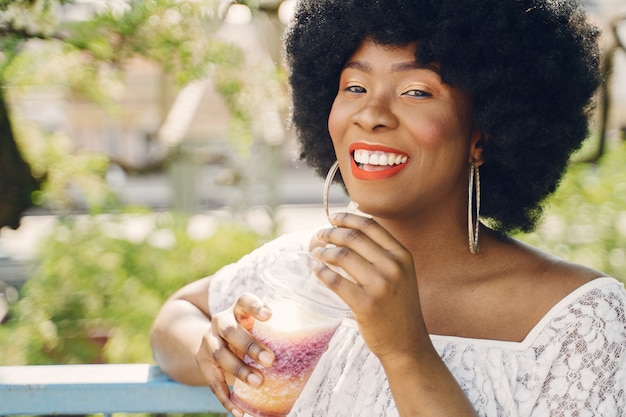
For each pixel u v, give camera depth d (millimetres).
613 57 4152
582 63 1571
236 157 7977
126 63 3574
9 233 7145
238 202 8047
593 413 1394
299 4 1716
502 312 1502
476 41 1446
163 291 4285
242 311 1366
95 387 1777
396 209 1444
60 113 6699
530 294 1495
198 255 4492
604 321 1422
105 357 3980
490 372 1458
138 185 13070
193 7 3328
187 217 4980
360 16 1435
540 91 1525
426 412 1264
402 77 1429
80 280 4238
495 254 1553
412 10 1414
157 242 4621
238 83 3746
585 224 3998
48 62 3461
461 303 1529
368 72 1449
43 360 4008
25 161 3834
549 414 1418
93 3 3242
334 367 1593
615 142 4453
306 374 1364
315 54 1637
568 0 1552
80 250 4312
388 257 1189
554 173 1648
